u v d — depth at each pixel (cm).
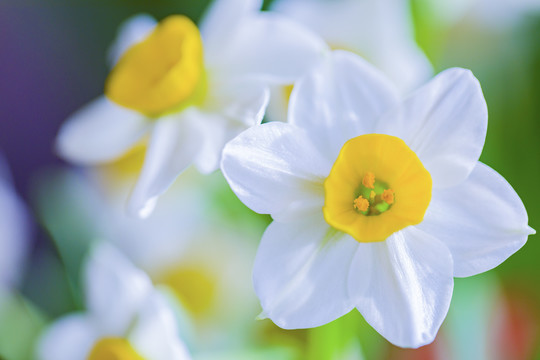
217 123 22
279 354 24
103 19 39
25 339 26
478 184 20
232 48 23
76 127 25
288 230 21
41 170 40
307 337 25
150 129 24
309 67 22
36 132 40
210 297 28
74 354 25
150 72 23
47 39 40
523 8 28
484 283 26
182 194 27
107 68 40
